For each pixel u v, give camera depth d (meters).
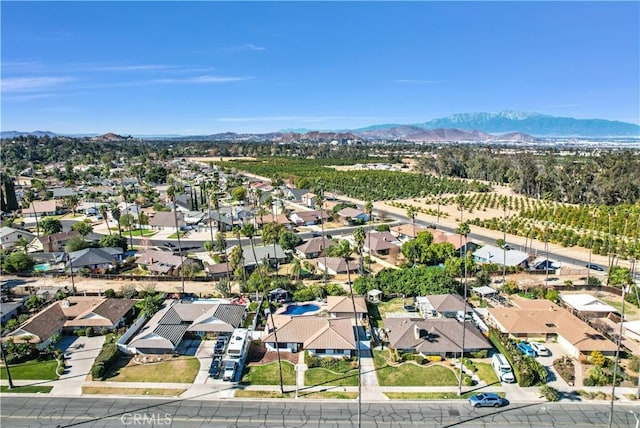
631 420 47.25
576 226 137.25
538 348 61.75
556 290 86.56
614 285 85.56
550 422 46.94
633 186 168.75
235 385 54.50
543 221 146.75
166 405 50.44
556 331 66.00
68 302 74.81
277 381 55.44
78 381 55.59
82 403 50.81
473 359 60.66
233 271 95.31
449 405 50.19
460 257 97.62
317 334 62.81
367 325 71.25
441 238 115.25
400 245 114.00
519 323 67.75
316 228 144.75
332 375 56.75
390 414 48.44
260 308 77.75
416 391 53.00
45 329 65.88
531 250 116.56
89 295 84.44
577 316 73.81
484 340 61.94
